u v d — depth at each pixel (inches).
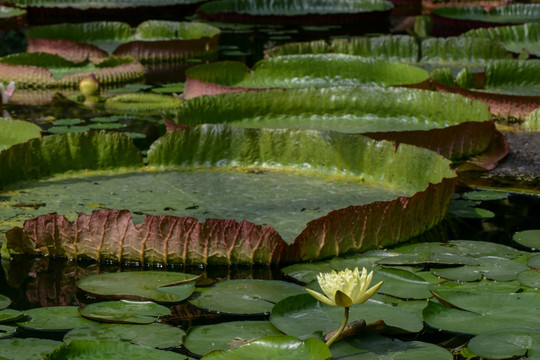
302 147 170.1
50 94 271.4
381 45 329.7
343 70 271.0
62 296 115.2
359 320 98.7
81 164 167.3
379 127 207.3
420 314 104.8
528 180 171.9
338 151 166.7
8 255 131.7
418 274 120.0
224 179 162.7
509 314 103.7
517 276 117.2
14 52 373.4
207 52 351.3
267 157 172.6
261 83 271.6
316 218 134.5
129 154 170.2
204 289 114.4
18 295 115.6
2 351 93.1
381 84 266.7
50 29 367.6
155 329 100.3
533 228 142.5
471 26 427.2
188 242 126.3
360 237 131.0
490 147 193.2
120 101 255.3
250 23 454.3
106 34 381.1
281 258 126.5
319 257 128.6
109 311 105.4
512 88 265.6
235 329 99.6
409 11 510.9
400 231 134.9
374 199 149.6
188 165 172.4
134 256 128.2
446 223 145.7
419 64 325.7
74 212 141.1
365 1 485.7
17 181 159.6
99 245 129.0
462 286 114.4
